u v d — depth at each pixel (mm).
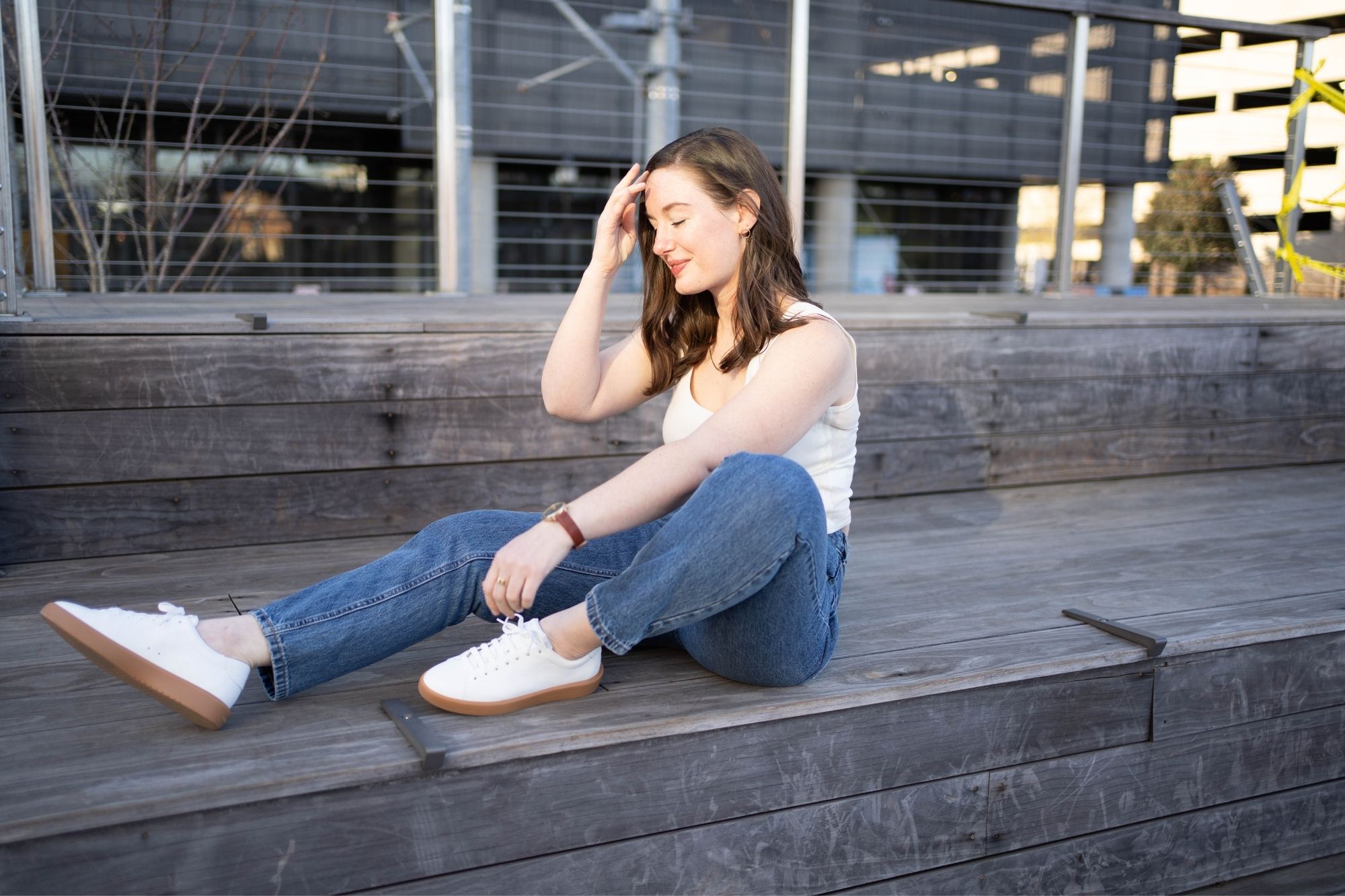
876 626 1562
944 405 2496
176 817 1012
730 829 1244
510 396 2113
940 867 1369
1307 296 3971
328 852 1072
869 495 2457
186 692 1113
